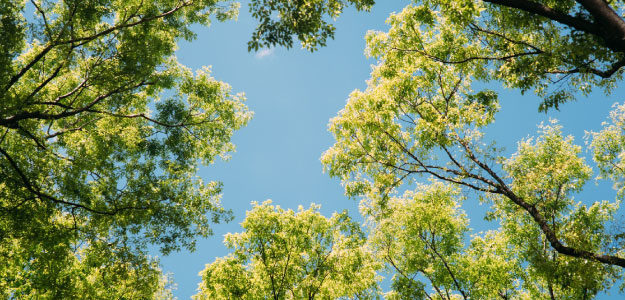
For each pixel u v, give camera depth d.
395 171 13.48
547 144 15.00
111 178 13.24
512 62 9.08
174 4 13.98
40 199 10.62
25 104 9.26
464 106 13.07
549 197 11.48
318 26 7.60
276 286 17.34
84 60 12.36
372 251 18.62
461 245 17.78
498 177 11.32
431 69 13.23
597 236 10.84
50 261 12.16
